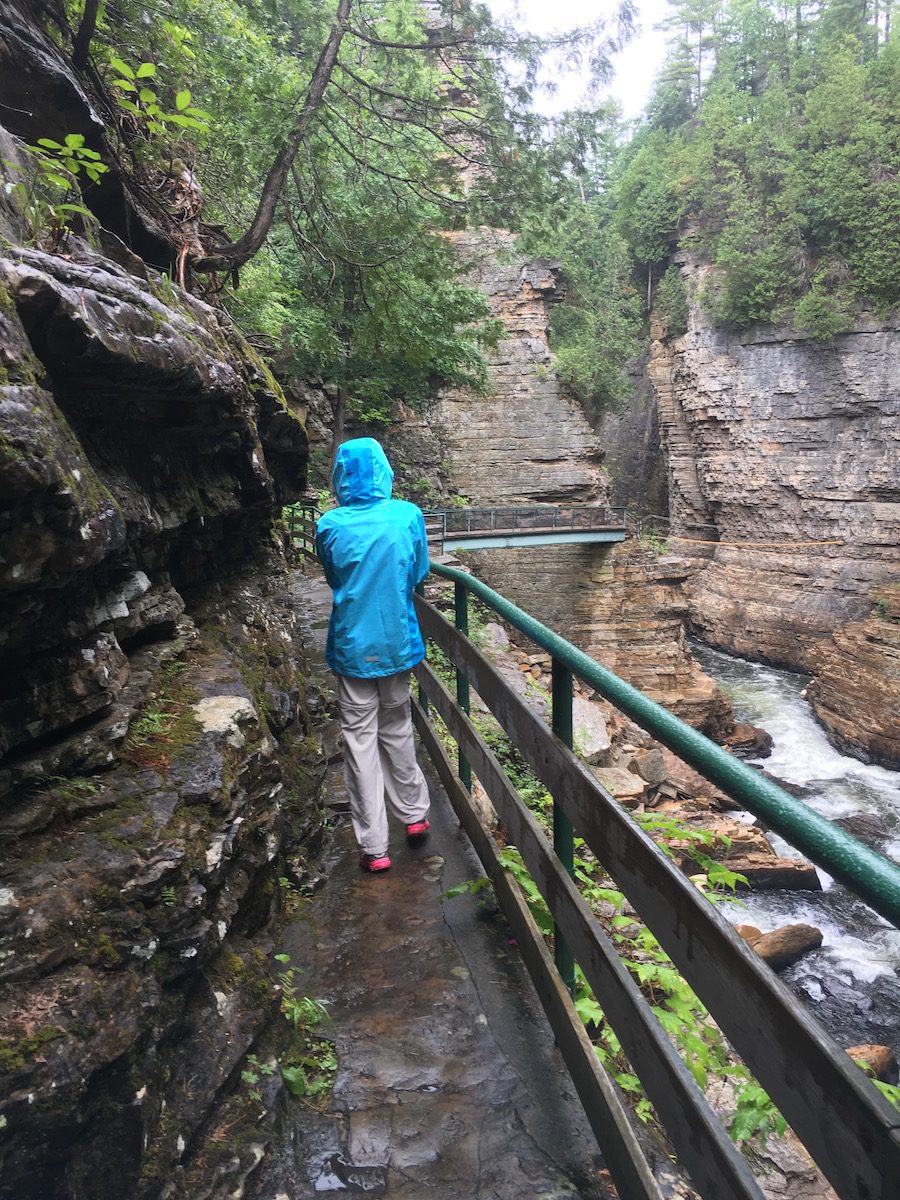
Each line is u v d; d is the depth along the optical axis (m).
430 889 3.25
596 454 30.72
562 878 2.10
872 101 33.94
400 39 8.03
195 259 5.31
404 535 3.16
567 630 26.42
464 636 3.46
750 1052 1.14
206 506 3.24
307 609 8.91
